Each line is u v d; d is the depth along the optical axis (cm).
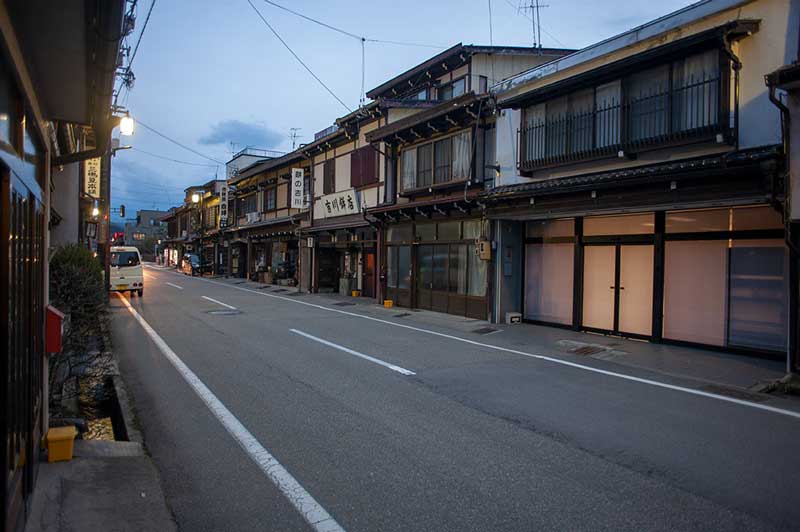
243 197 3622
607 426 548
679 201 862
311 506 371
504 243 1319
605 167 1027
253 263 3406
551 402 635
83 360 692
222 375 757
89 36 385
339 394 662
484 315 1350
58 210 1360
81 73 451
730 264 917
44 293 426
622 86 970
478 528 342
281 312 1557
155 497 375
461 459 458
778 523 352
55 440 416
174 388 686
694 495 392
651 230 1044
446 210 1467
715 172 786
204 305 1730
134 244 8994
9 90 286
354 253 2216
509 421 562
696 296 969
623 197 949
